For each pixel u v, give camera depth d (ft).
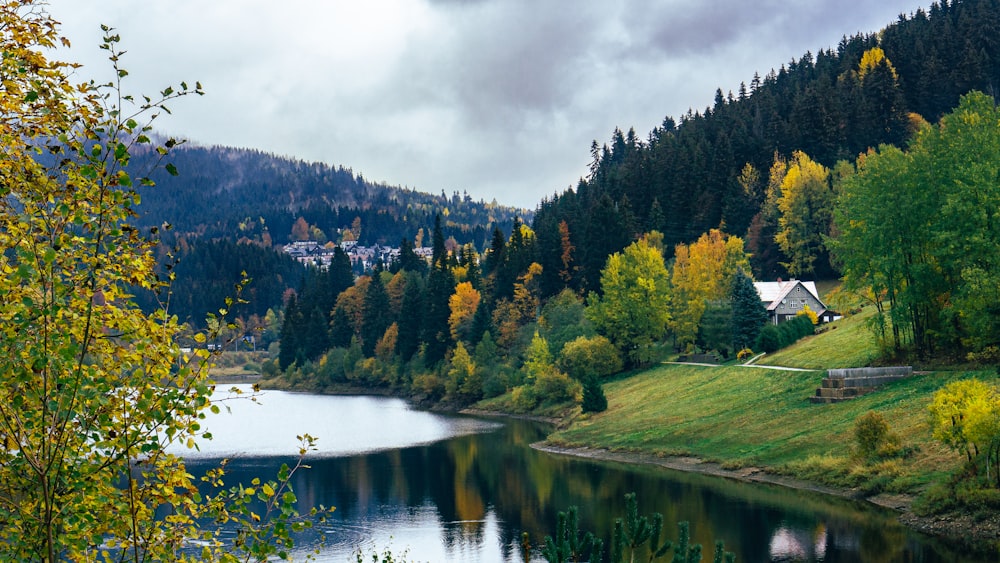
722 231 559.79
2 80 31.19
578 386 356.79
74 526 31.96
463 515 169.17
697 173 610.24
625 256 382.63
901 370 217.77
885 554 122.83
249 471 225.15
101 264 32.22
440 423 356.79
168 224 34.22
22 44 31.63
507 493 190.60
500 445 277.64
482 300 527.40
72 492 31.68
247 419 384.27
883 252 222.48
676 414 258.57
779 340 317.42
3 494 32.58
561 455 248.73
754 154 631.15
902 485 154.30
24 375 29.84
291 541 36.50
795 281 440.45
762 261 525.75
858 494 161.48
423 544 146.51
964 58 634.84
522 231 650.84
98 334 32.48
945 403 143.64
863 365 240.12
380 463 242.17
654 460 223.10
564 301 457.27
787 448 197.98
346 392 561.84
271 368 649.20
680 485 187.32
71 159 31.42
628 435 252.01
